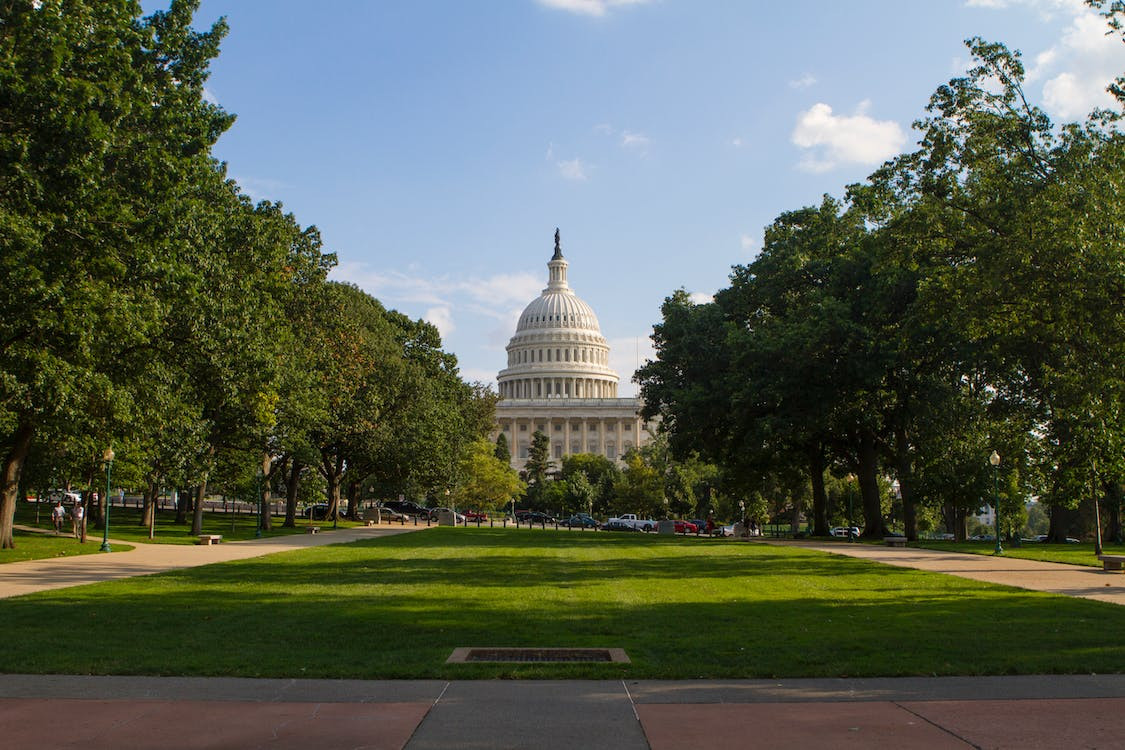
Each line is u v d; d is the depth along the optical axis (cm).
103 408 3469
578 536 6012
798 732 956
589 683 1184
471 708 1052
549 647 1427
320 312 5759
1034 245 2769
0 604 1988
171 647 1433
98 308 2658
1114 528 6744
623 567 3089
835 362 5281
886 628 1644
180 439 4503
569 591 2267
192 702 1080
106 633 1573
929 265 4225
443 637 1524
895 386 5488
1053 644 1468
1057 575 2886
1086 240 2694
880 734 948
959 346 4834
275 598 2097
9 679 1202
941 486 6166
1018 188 3012
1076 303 2752
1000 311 3044
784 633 1577
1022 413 4969
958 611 1902
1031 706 1067
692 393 5981
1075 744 912
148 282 2922
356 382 6494
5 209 2358
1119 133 2931
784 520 12925
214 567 3044
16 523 6266
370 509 8469
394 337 8612
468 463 11650
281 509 13962
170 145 2902
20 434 3778
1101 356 2864
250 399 4262
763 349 5341
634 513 11838
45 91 2375
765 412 5662
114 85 2581
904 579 2673
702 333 6469
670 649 1416
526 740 927
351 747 904
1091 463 4106
